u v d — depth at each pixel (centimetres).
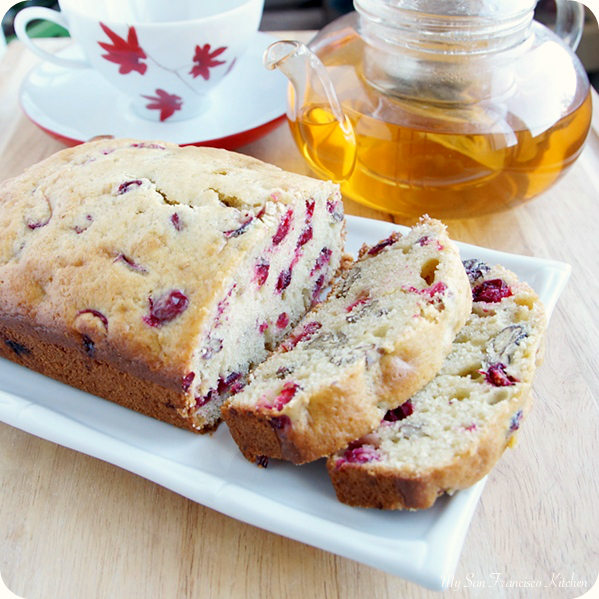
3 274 39
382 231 45
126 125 52
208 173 40
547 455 38
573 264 46
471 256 43
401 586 34
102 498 37
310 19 75
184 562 35
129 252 37
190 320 36
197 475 36
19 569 35
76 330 37
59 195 40
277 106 53
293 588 35
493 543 35
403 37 43
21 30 51
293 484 36
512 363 37
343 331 38
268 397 36
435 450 34
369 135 44
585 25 67
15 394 39
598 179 51
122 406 39
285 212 38
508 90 44
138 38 48
